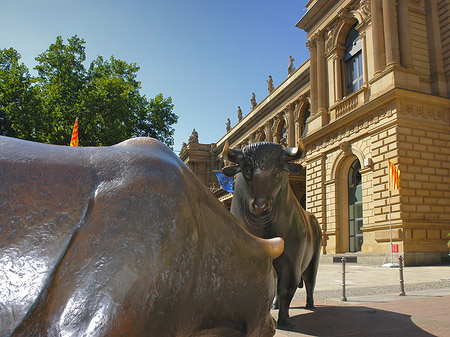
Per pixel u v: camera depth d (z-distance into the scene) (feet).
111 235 3.05
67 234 3.04
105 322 2.74
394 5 68.44
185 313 3.47
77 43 82.64
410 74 64.64
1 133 78.23
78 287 2.83
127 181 3.36
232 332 4.22
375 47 69.00
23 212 2.99
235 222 4.43
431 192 60.75
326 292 26.55
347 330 13.52
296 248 13.89
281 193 13.46
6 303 2.74
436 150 62.59
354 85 78.54
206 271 3.76
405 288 28.78
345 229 74.38
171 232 3.26
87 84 82.48
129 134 86.07
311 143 85.35
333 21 84.07
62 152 3.51
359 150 69.46
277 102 119.96
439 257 58.03
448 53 66.39
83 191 3.26
